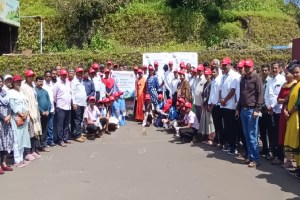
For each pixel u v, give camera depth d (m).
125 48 20.88
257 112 8.07
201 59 17.48
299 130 7.27
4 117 8.02
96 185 7.24
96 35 21.55
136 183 7.31
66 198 6.59
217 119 9.79
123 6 22.61
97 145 10.66
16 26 21.08
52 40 22.62
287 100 7.65
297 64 7.50
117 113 13.03
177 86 12.35
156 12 22.00
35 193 6.87
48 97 10.09
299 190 6.79
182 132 10.80
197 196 6.57
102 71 13.85
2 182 7.51
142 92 13.80
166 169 8.19
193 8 22.38
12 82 8.67
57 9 22.52
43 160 9.10
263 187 6.96
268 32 22.89
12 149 8.30
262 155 9.15
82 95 11.34
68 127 10.96
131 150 9.97
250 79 8.11
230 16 22.72
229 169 8.09
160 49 20.05
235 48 18.95
